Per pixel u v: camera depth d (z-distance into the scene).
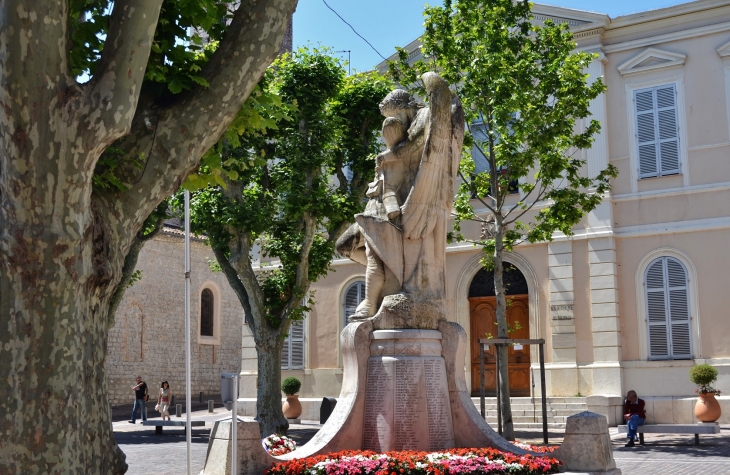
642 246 25.77
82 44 8.82
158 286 41.44
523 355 26.97
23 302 6.50
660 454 17.02
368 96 22.61
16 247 6.51
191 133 7.98
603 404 24.36
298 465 9.16
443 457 9.27
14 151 6.56
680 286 25.16
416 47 29.17
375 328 10.52
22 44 6.52
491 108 20.77
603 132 26.48
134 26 7.01
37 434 6.43
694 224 25.09
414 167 11.04
